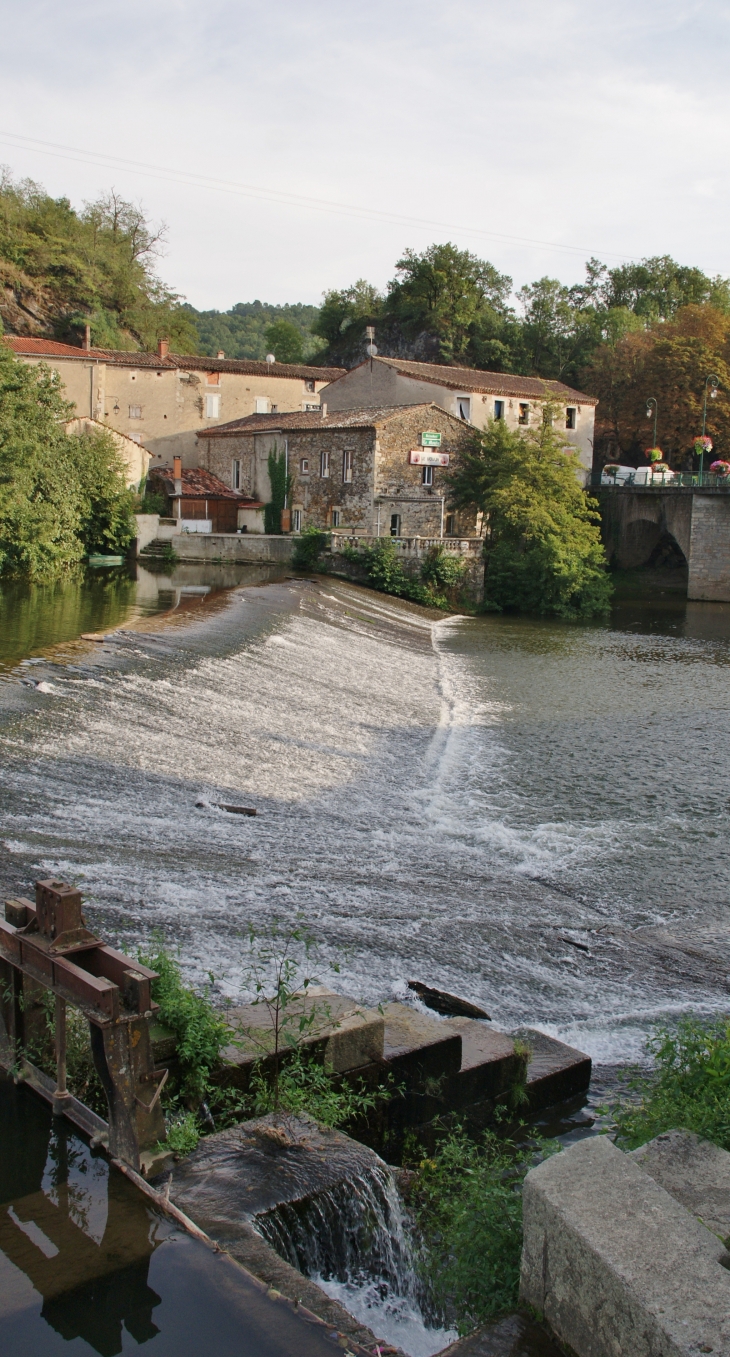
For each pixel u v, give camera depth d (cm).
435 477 5147
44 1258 539
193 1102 695
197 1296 516
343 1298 603
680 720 2481
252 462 5834
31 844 1175
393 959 1100
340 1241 620
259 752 1847
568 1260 447
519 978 1130
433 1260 601
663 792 1906
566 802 1830
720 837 1675
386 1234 642
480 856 1533
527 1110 901
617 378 7481
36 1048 709
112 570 4494
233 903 1149
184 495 5650
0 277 7212
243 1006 827
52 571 4131
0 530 3712
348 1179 627
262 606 3216
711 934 1315
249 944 1034
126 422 6531
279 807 1609
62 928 648
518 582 4609
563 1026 1049
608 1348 422
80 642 2350
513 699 2695
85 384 6294
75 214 8444
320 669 2611
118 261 8288
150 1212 581
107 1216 576
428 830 1630
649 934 1302
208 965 973
